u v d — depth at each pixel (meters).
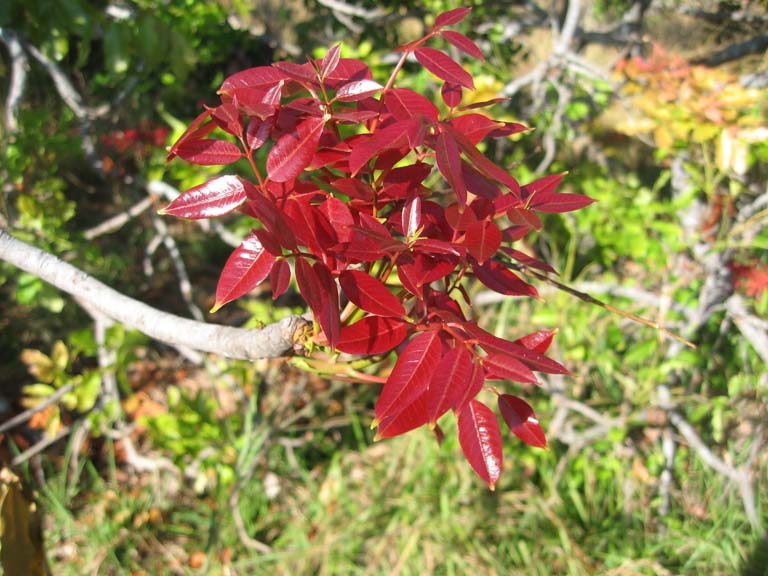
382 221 0.90
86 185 6.06
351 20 5.06
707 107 3.07
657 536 3.86
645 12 4.52
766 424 3.74
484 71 4.12
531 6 4.69
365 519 3.87
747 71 4.24
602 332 3.85
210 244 6.47
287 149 0.82
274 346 0.95
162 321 1.06
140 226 5.90
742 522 3.83
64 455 4.72
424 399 0.81
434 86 3.75
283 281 0.81
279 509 4.23
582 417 4.14
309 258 0.80
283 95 0.94
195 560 4.05
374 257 0.81
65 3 2.88
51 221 3.55
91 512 4.25
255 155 3.27
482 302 4.02
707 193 3.59
